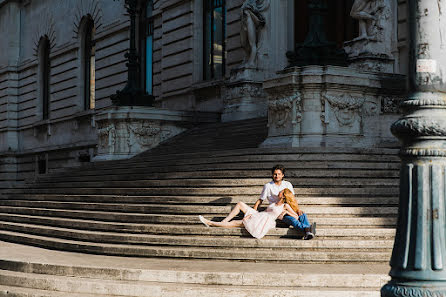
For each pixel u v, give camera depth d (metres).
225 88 24.97
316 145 16.48
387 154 15.09
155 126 24.45
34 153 41.94
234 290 9.19
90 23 38.06
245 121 22.23
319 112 16.64
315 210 12.21
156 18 32.12
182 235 12.26
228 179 13.98
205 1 29.11
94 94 37.25
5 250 13.44
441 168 5.75
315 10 16.88
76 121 37.66
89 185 18.11
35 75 42.34
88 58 38.12
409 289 5.57
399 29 20.22
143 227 12.80
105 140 24.64
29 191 20.77
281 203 11.73
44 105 42.22
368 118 17.16
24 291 10.04
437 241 5.62
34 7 42.91
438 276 5.55
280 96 17.20
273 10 24.48
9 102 44.16
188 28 29.36
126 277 10.08
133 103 24.58
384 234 11.37
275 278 9.55
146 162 19.11
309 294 9.05
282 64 24.58
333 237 11.40
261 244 11.26
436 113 5.85
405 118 5.94
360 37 19.62
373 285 9.44
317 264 10.73
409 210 5.76
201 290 9.27
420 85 5.89
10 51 44.41
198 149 21.14
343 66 16.75
